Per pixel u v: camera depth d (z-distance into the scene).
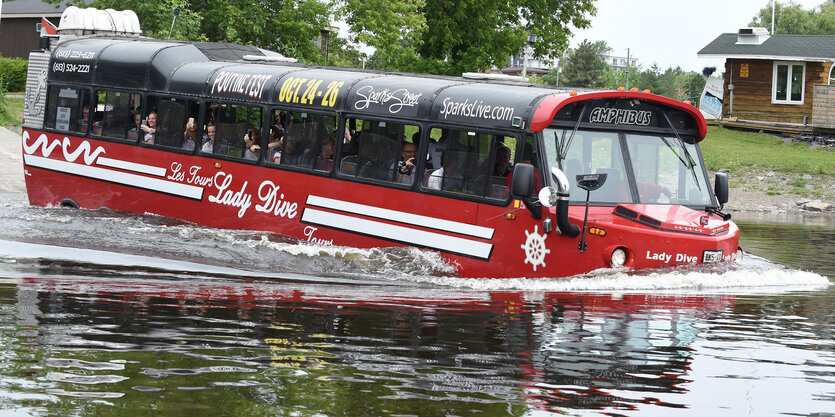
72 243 21.25
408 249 19.20
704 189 19.31
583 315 13.54
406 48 59.66
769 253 25.23
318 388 9.19
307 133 21.38
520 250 17.58
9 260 18.61
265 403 8.62
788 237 30.62
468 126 18.47
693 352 11.15
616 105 18.23
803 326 12.98
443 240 18.67
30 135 28.19
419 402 8.77
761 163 57.38
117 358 10.21
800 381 9.87
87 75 26.55
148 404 8.51
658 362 10.60
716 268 17.81
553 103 17.33
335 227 20.53
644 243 17.38
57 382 9.16
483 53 67.81
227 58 25.73
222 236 21.95
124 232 22.56
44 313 12.70
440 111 18.98
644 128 18.70
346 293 15.77
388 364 10.25
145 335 11.43
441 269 18.58
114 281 16.28
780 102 72.00
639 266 17.38
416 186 19.17
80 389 8.95
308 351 10.80
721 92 74.56
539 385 9.48
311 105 21.28
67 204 26.91
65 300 13.86
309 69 22.45
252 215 22.33
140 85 25.17
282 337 11.55
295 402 8.66
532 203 17.33
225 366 9.98
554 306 14.41
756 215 42.91
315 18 57.62
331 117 20.91
